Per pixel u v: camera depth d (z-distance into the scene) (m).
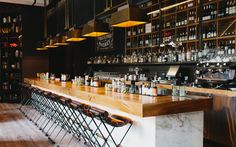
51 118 6.45
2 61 10.28
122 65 8.45
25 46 10.06
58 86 5.33
